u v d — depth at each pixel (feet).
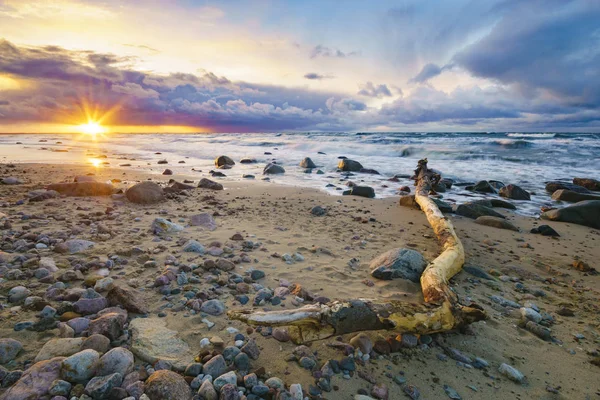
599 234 20.56
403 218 22.79
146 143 118.11
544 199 32.37
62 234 15.02
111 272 11.60
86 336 7.66
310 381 7.16
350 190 31.42
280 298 10.55
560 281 13.75
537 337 9.52
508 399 7.17
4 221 16.66
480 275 13.74
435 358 8.28
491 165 55.21
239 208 23.67
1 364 6.68
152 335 8.02
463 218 23.71
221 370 7.04
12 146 89.15
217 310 9.45
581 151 63.98
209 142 119.65
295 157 68.13
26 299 8.97
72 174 38.11
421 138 109.91
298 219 21.39
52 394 5.98
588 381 7.81
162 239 15.44
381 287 11.73
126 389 6.20
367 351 8.18
